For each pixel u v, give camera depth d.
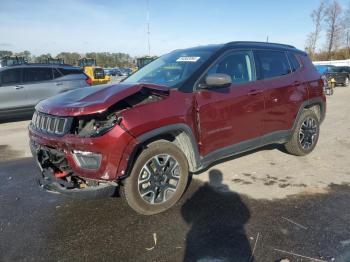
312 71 5.76
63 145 3.35
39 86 10.59
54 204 4.14
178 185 3.88
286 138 5.32
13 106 10.23
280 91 4.97
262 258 2.93
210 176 4.87
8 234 3.45
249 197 4.15
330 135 7.37
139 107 3.49
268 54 5.06
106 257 3.02
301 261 2.87
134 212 3.85
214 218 3.65
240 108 4.39
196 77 4.04
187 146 3.95
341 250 3.01
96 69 34.56
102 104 3.26
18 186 4.79
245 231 3.37
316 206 3.87
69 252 3.11
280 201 4.02
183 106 3.79
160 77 4.38
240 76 4.57
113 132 3.26
